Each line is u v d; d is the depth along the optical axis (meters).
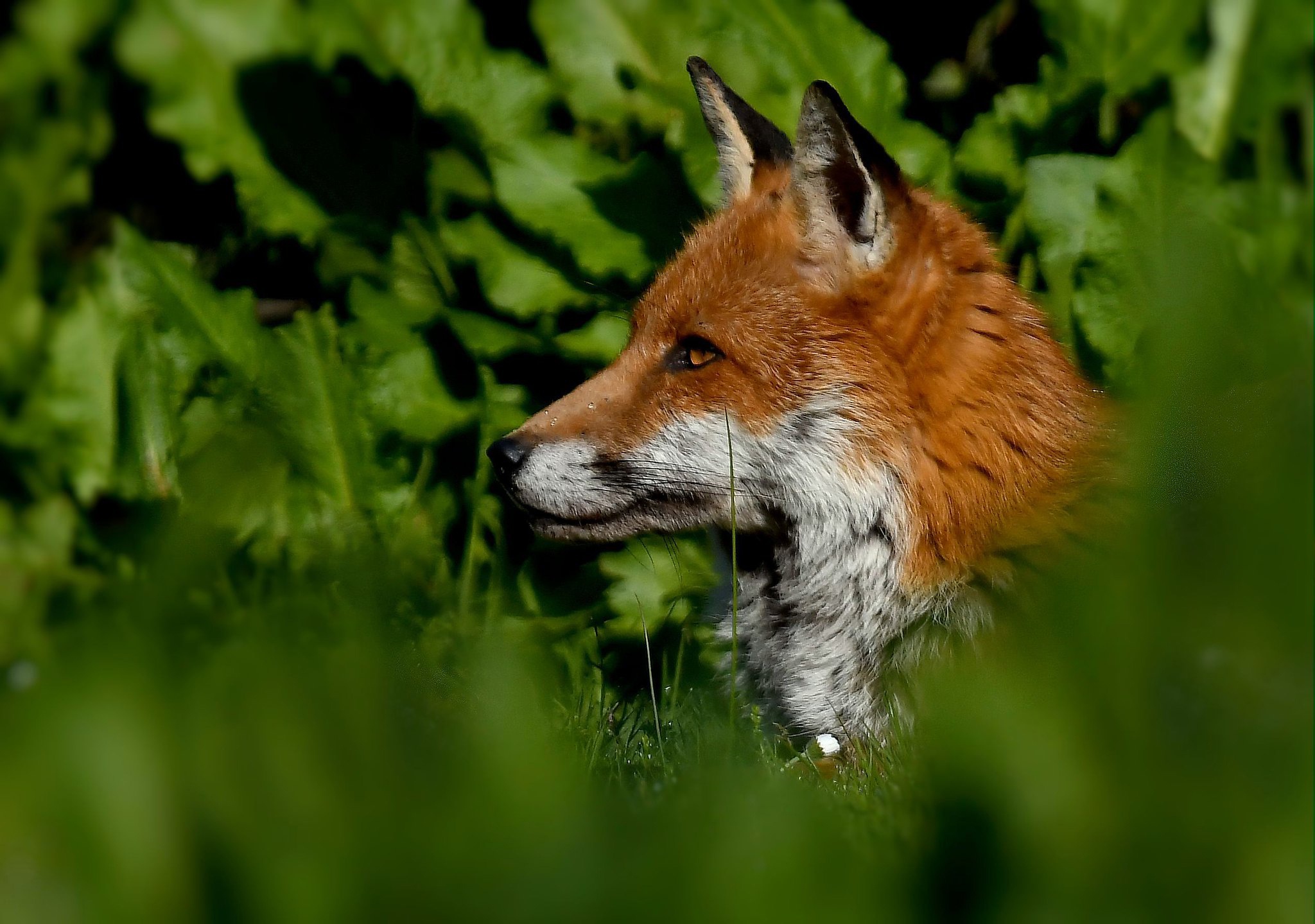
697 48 9.38
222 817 1.84
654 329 7.12
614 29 9.47
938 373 6.55
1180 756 1.82
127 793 1.81
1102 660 1.94
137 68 9.56
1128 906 1.78
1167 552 1.95
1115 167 8.17
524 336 8.98
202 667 2.19
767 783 3.64
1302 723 1.73
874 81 9.27
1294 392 2.09
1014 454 6.44
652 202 9.04
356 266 9.56
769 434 6.80
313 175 9.64
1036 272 8.77
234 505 8.23
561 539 7.15
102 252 9.62
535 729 3.09
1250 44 9.07
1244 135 9.10
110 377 8.88
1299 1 8.95
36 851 1.82
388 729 2.13
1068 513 6.32
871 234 6.57
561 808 2.08
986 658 5.82
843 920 1.83
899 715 6.39
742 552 7.41
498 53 9.38
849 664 6.87
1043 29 9.68
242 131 9.55
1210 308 2.41
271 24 9.52
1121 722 1.88
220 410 8.74
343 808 1.94
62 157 10.87
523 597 8.73
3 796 1.83
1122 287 8.00
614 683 8.45
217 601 3.71
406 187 9.59
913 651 6.58
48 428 8.81
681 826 2.07
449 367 9.12
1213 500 1.98
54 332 9.33
